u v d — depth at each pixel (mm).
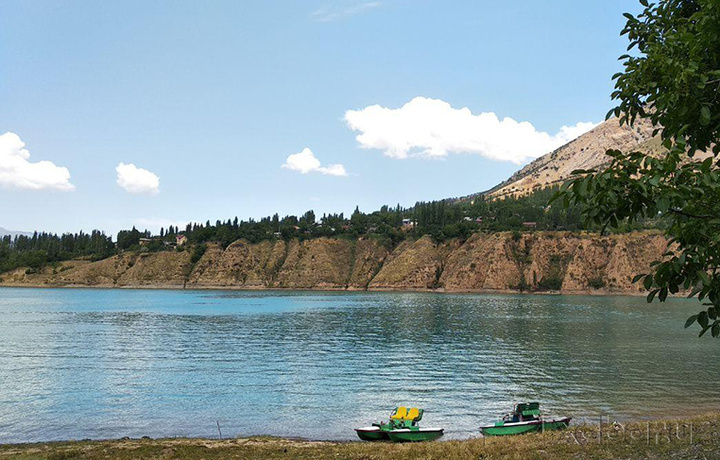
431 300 187875
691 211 8328
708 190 7977
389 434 30766
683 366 57281
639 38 11117
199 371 54469
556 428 30031
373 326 101250
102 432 33375
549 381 49219
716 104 8805
